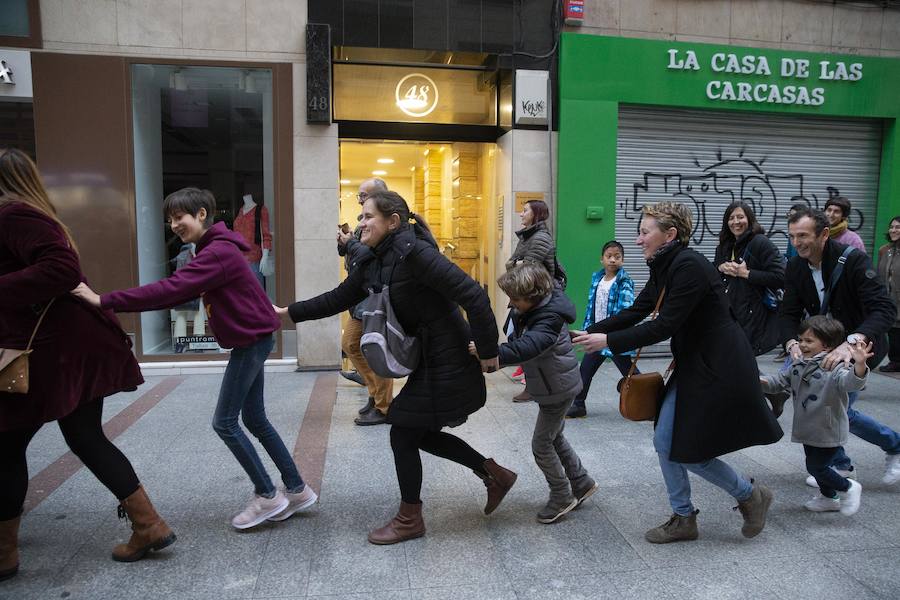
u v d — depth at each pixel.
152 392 5.90
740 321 4.71
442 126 7.40
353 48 6.73
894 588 2.66
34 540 3.08
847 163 8.14
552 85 7.18
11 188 2.58
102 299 2.61
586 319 5.46
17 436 2.69
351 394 5.86
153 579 2.73
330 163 6.75
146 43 6.43
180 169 6.73
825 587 2.67
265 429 3.21
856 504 3.28
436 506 3.48
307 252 6.79
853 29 7.80
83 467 4.00
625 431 4.83
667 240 2.89
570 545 3.04
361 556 2.93
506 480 3.21
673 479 3.02
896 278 6.61
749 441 2.81
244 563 2.87
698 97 7.45
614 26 7.23
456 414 2.92
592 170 7.29
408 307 2.88
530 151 7.14
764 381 3.39
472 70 7.28
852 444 4.52
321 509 3.44
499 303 7.54
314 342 6.85
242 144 6.79
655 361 7.48
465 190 8.23
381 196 2.84
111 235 6.48
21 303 2.46
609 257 5.29
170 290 2.75
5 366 2.46
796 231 3.65
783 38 7.62
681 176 7.69
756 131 7.85
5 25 6.21
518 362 2.86
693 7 7.38
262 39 6.59
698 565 2.86
